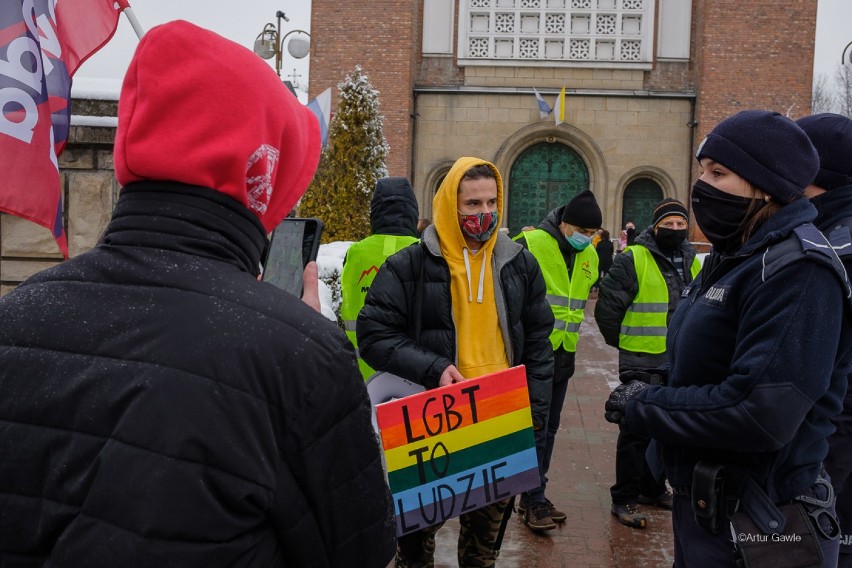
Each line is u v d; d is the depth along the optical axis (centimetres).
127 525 113
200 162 130
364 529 135
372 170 1268
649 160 2023
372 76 2006
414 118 2058
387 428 279
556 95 2031
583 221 484
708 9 1942
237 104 132
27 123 386
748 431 198
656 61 2038
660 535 463
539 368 341
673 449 228
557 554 433
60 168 517
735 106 1944
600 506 511
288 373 125
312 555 132
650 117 2020
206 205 133
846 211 264
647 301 509
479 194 317
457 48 2056
